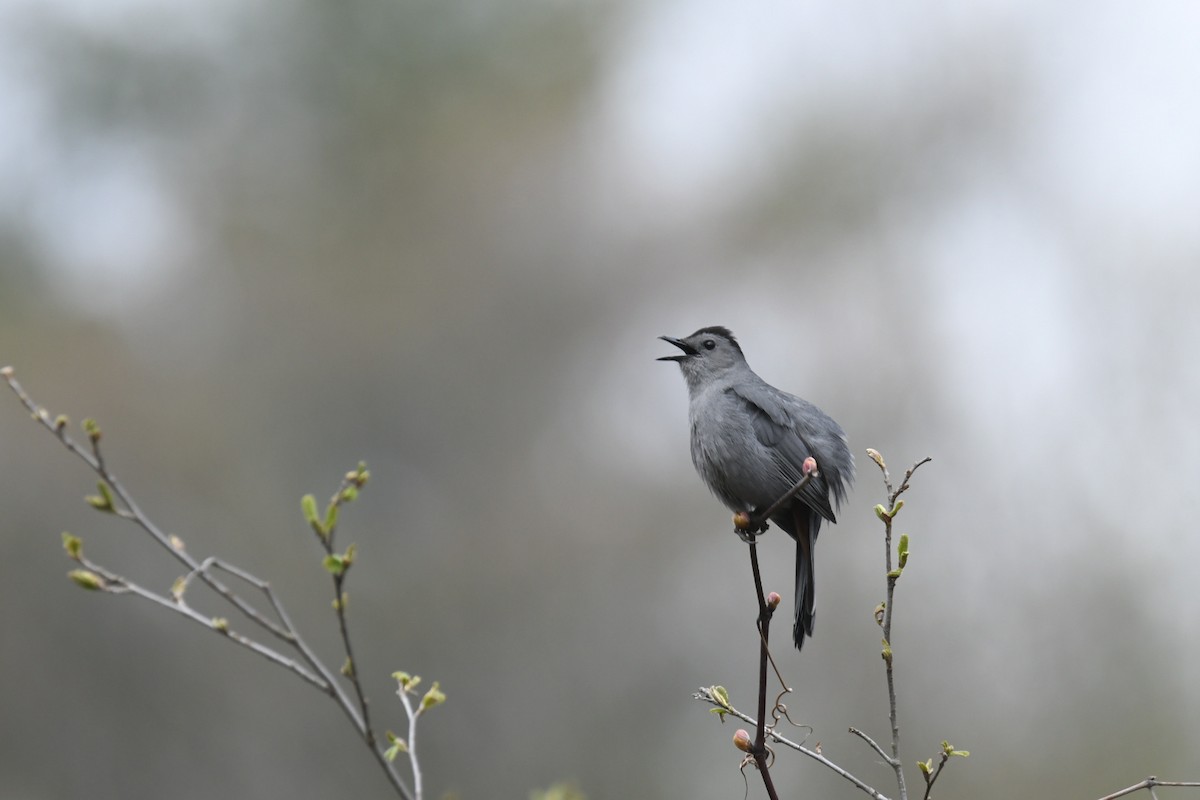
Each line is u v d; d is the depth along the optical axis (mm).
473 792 19109
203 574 4016
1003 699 15133
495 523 21297
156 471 21234
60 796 19047
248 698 19625
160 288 24547
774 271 21734
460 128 25859
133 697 19516
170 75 26469
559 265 23438
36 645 19562
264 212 25781
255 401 23016
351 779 19125
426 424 22859
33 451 20547
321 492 22391
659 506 20328
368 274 24109
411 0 28375
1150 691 14438
